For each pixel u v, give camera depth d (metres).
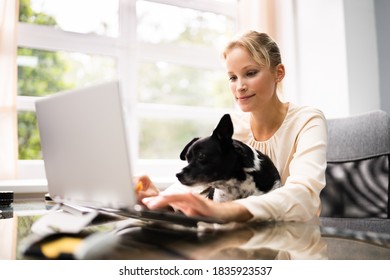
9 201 1.08
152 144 2.12
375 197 1.20
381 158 1.21
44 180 1.60
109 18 1.95
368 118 1.28
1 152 1.48
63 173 0.76
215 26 2.25
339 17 1.95
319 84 2.04
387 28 1.98
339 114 1.94
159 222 0.68
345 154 1.30
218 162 0.82
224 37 2.25
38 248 0.52
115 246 0.51
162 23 2.10
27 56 1.77
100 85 0.61
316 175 0.79
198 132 2.24
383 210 1.17
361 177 1.24
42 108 0.80
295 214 0.69
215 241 0.54
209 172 0.82
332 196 1.29
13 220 0.75
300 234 0.59
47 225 0.67
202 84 2.38
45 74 1.82
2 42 1.52
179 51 2.10
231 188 0.83
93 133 0.64
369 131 1.26
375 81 1.99
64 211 0.85
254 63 0.96
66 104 0.70
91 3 1.91
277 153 1.01
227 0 2.23
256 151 0.88
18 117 1.71
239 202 0.66
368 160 1.24
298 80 2.15
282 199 0.69
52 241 0.55
